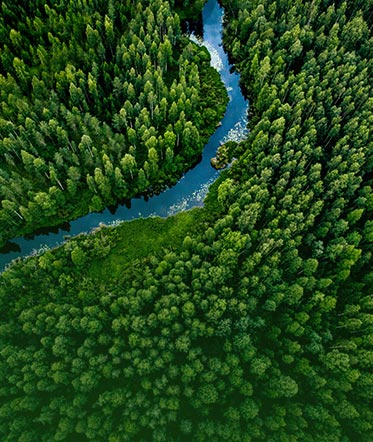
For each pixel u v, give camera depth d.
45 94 81.88
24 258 73.00
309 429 54.31
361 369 57.91
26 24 91.38
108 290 67.44
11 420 53.75
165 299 59.47
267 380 56.59
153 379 56.81
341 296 64.69
